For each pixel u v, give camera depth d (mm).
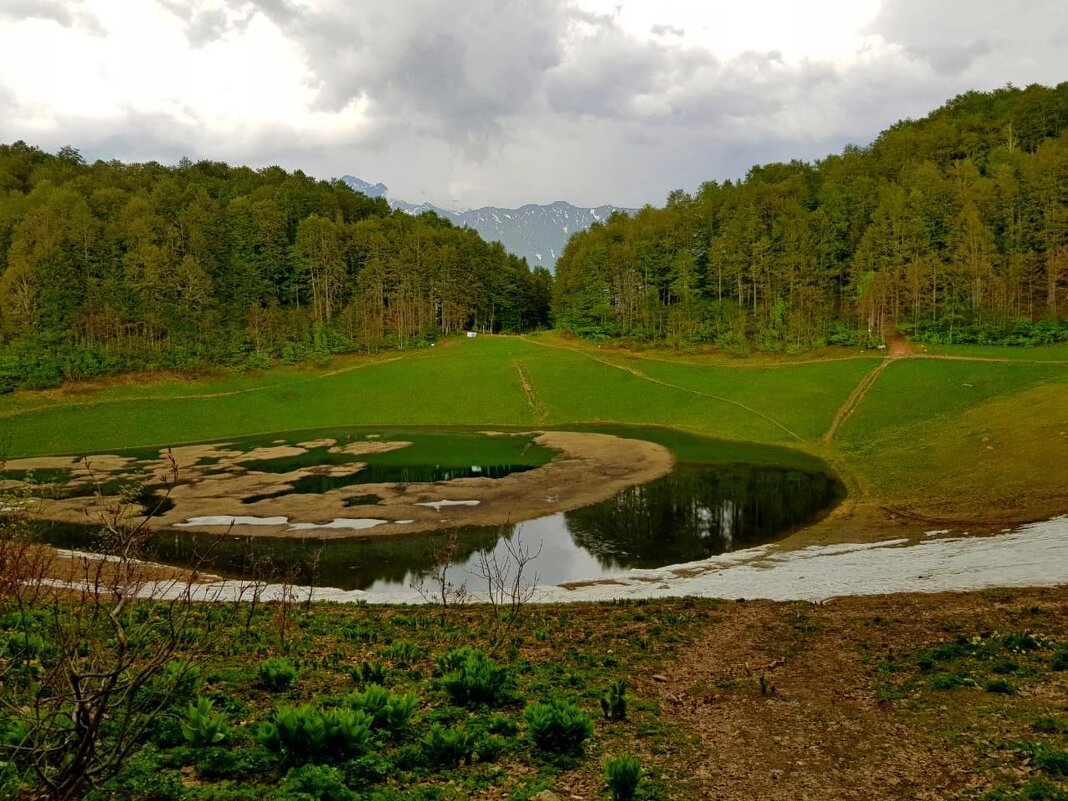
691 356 103188
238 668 15492
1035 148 144750
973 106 177875
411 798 8766
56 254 106438
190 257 117312
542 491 48688
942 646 16594
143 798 8109
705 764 10516
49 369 90375
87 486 51875
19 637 13078
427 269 140750
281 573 32750
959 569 25781
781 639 18734
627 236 141875
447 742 10094
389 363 110000
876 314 102812
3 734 8641
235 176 194625
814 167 181250
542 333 139000
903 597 22750
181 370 98562
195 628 16734
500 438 72625
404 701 11188
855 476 50656
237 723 11602
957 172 127688
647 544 36844
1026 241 110188
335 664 16219
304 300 143000
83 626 14570
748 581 28125
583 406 86500
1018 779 9406
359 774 9352
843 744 11203
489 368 103938
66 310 104125
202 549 36562
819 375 83625
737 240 122875
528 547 36594
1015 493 37812
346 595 28797
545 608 24594
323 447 69375
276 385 97375
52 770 7219
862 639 18078
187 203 147750
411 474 55562
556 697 13992
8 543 15055
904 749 10844
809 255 117625
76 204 124750
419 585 30734
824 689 14281
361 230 153375
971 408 63500
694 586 28250
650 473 53938
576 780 9734
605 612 23422
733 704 13531
